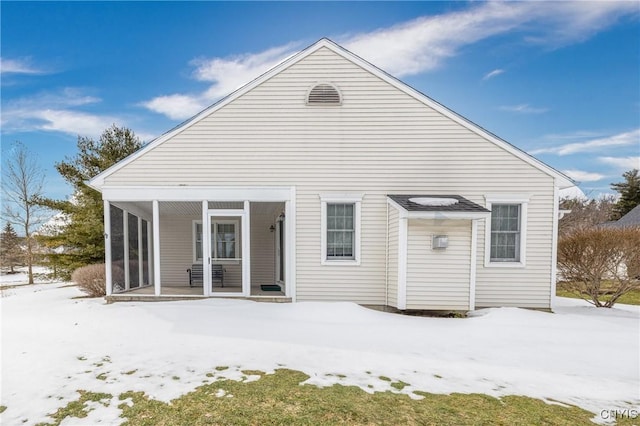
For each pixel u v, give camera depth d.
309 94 9.02
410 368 4.71
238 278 11.56
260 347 5.37
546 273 8.84
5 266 25.08
